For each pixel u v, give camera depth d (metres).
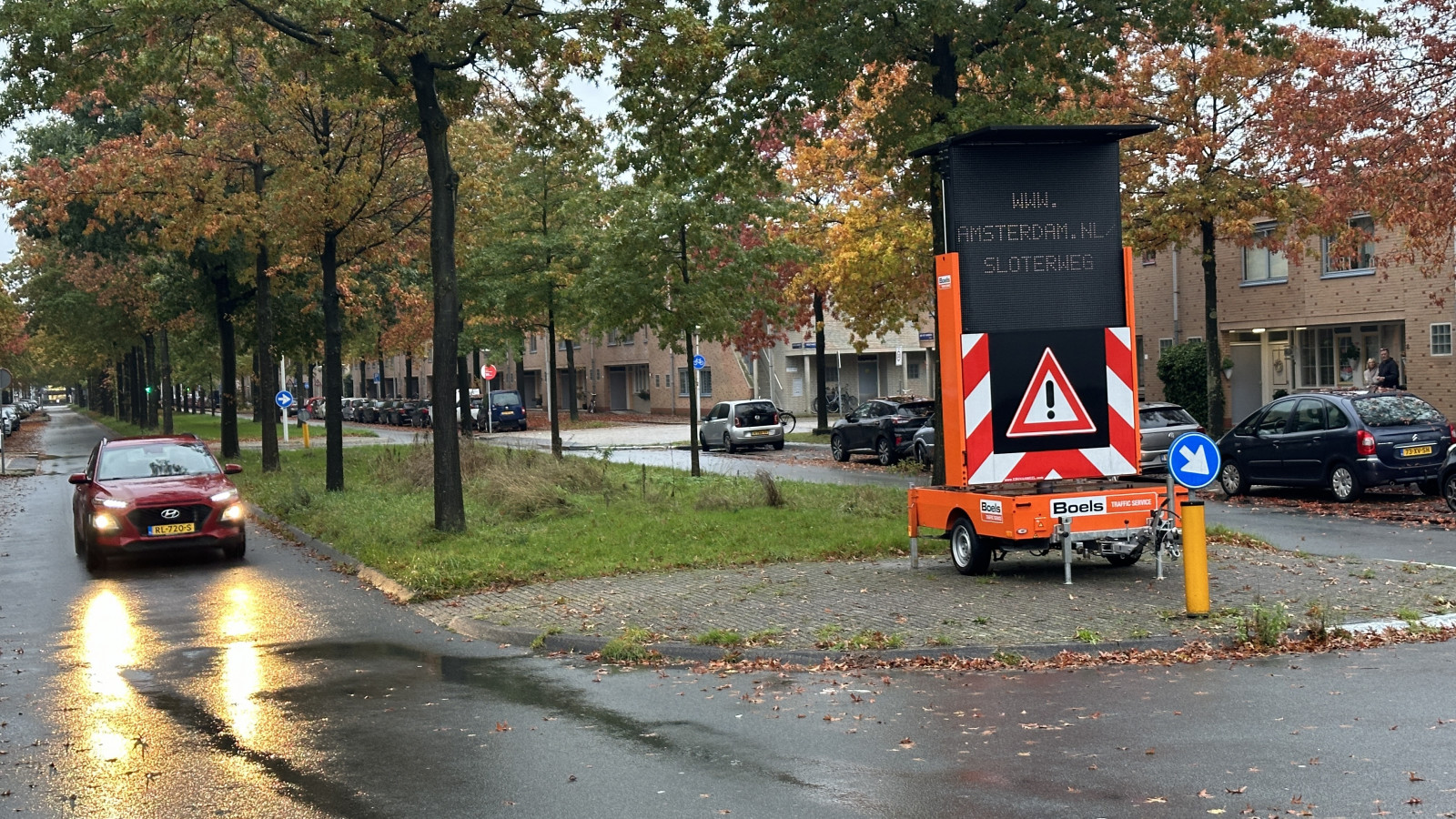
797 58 16.31
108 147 25.14
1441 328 29.25
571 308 29.39
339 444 24.19
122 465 16.39
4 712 7.96
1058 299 12.09
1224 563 12.52
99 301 44.66
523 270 29.98
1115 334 12.19
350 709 7.78
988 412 12.02
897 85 18.36
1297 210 25.25
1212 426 26.80
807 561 13.79
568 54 15.17
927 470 28.25
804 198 36.66
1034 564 13.01
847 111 17.77
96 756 6.81
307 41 15.99
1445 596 10.44
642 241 24.61
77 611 12.16
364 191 23.45
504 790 5.97
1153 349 38.41
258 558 15.98
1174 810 5.35
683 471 26.14
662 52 15.23
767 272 25.84
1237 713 7.00
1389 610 9.88
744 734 6.90
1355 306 31.48
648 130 17.59
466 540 15.59
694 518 17.11
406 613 11.62
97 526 14.98
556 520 17.72
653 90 16.59
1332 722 6.73
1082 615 9.91
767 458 34.81
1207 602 9.76
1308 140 20.66
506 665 9.13
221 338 36.12
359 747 6.84
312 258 28.17
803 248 25.86
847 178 32.72
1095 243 12.12
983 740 6.61
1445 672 7.88
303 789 6.08
